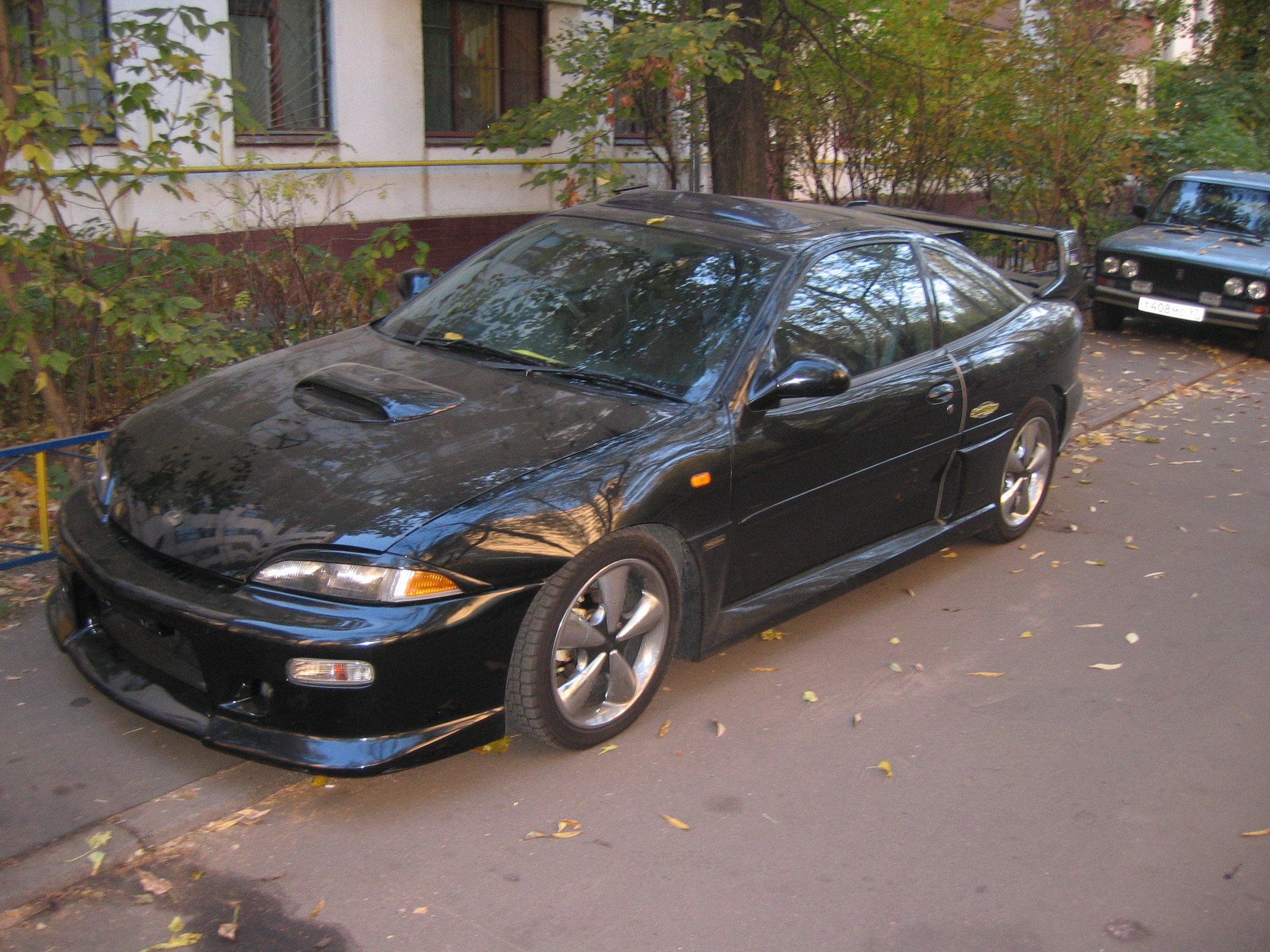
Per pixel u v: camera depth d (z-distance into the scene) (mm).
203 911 2873
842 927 2955
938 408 4719
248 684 3102
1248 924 3062
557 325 4230
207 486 3371
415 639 3068
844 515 4441
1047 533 6012
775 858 3221
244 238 7613
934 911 3039
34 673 3908
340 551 3094
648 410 3797
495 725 3332
